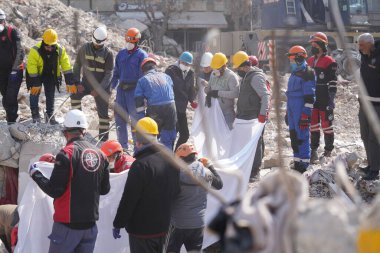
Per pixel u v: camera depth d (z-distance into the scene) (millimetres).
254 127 11211
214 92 11609
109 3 49594
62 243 7625
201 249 8312
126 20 47438
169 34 50406
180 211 8102
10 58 12156
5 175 11195
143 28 47281
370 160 10680
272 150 13969
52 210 8414
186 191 8047
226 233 3557
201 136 11555
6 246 9016
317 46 12664
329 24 28047
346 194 10289
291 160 12914
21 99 15188
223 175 9234
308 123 11914
